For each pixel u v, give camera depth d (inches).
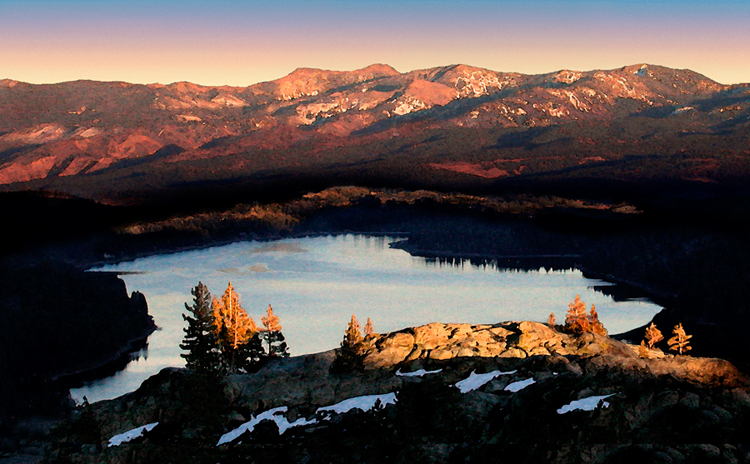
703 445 2294.5
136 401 3403.1
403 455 2623.0
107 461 2967.5
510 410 2790.4
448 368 3417.8
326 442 2832.2
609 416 2524.6
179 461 2871.6
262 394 3326.8
